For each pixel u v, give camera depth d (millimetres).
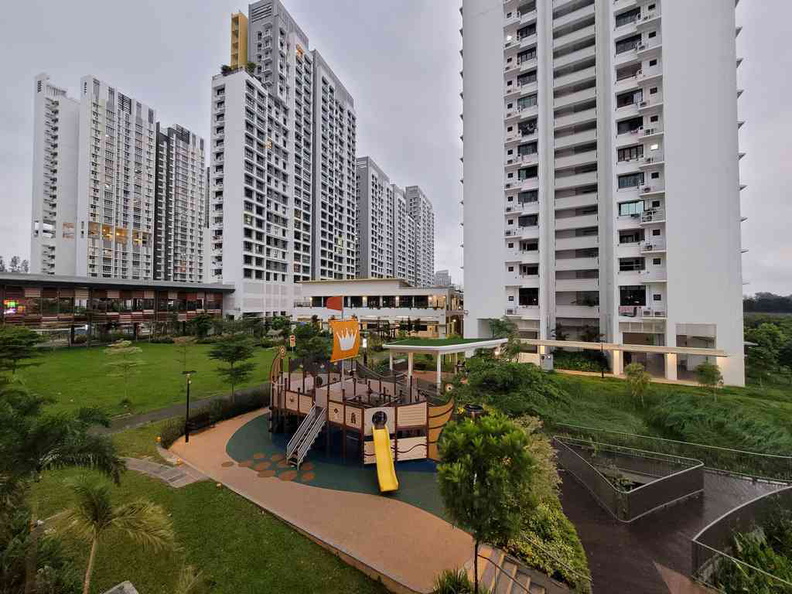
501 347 31234
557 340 40125
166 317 56625
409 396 19406
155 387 26562
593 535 11320
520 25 43219
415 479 14562
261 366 36125
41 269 90750
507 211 43375
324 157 93875
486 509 7062
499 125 43844
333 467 15578
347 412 16234
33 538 7594
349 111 107938
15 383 11891
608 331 38094
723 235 31156
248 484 13789
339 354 16547
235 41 77688
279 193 76375
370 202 123438
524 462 7242
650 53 34906
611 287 36750
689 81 32594
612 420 21406
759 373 33875
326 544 10234
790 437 17688
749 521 11625
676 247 32500
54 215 92750
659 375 34031
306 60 87500
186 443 17656
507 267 43500
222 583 8648
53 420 7074
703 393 26984
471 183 45500
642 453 15680
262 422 20906
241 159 64938
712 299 31250
